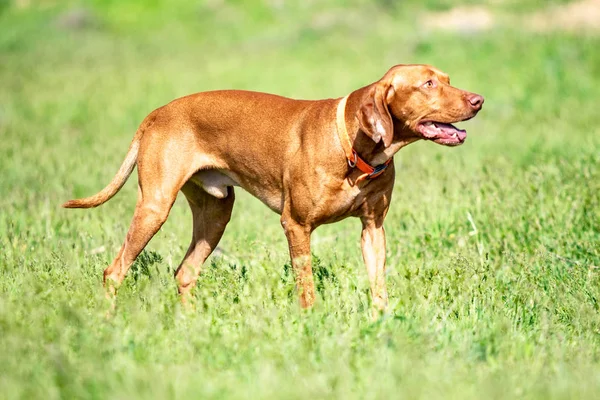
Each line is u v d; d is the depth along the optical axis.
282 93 26.73
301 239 9.90
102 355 7.91
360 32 38.78
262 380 7.38
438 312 9.32
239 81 29.95
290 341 8.23
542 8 36.78
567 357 8.29
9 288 10.09
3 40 46.38
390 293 10.27
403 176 16.00
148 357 7.98
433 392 7.17
